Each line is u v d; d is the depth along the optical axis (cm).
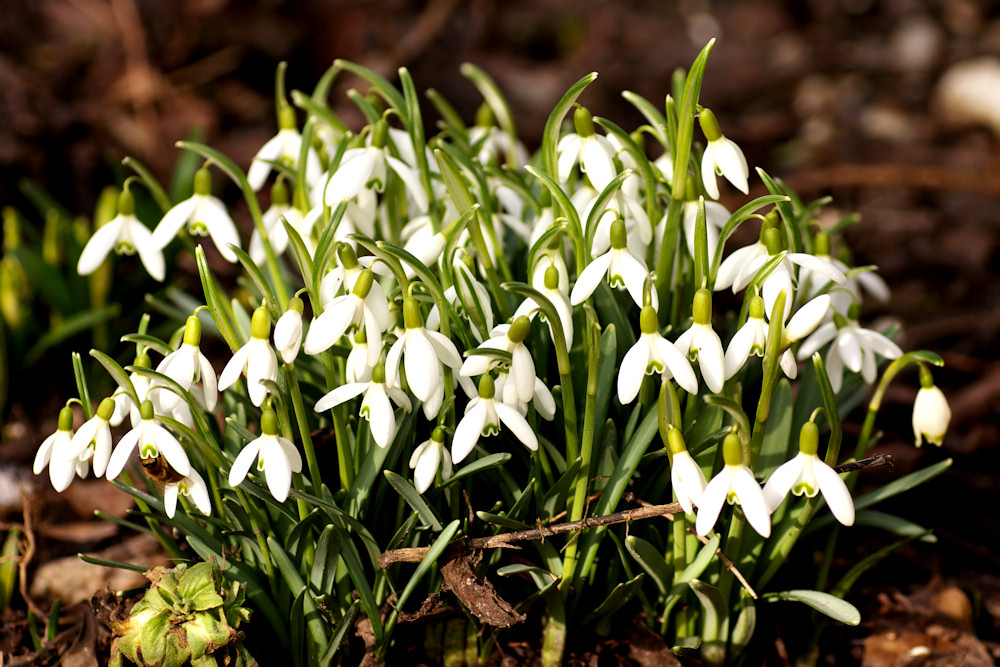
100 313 120
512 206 106
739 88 237
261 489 98
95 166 159
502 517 99
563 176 100
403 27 218
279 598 101
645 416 101
